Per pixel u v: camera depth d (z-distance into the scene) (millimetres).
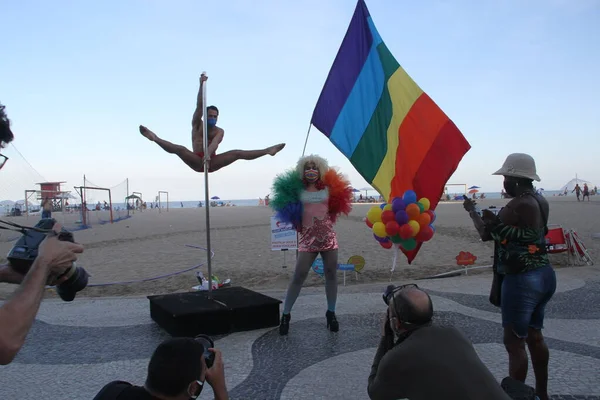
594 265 9883
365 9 6605
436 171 6508
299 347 5133
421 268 10406
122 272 11102
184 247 15617
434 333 2391
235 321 5688
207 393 4012
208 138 5887
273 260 12109
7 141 1971
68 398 3996
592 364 4414
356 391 3992
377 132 6469
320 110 6285
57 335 5785
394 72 6637
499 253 3547
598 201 45281
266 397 3914
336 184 5559
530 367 4426
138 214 47656
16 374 4531
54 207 39750
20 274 1999
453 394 2160
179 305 5773
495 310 6461
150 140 5633
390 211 5789
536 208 3371
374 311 6594
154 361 2012
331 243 5551
